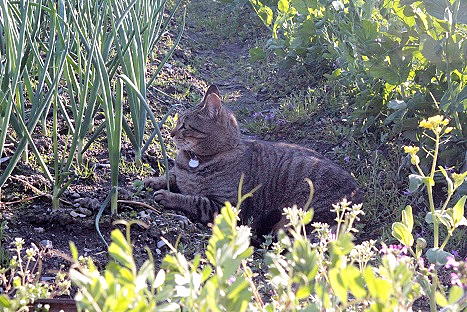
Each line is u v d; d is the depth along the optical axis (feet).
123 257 7.80
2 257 16.34
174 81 33.47
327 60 33.04
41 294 12.76
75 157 23.09
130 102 23.03
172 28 42.24
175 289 8.34
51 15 20.52
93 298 7.43
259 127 29.37
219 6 47.55
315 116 29.43
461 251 19.56
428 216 12.77
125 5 26.86
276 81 33.88
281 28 37.58
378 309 7.49
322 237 11.53
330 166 22.50
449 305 8.81
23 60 21.43
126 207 20.33
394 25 24.95
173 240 19.25
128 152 24.57
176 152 25.75
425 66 24.00
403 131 24.20
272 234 22.04
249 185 22.58
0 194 19.49
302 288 8.40
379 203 22.29
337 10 28.91
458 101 21.52
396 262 9.15
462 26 22.71
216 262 8.21
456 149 22.13
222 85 34.99
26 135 18.62
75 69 24.16
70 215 18.92
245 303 8.04
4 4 19.67
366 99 25.84
